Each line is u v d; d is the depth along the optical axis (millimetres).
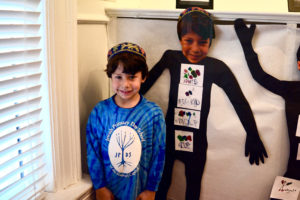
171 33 1363
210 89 1338
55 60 1076
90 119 1262
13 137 993
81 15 1248
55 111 1112
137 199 1260
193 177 1434
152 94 1446
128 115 1217
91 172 1250
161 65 1398
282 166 1321
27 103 1029
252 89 1295
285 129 1292
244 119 1315
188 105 1380
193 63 1338
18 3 948
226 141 1362
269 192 1358
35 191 1106
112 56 1202
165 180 1480
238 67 1294
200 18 1261
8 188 985
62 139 1164
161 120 1252
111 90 1554
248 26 1252
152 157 1271
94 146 1257
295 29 1215
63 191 1193
